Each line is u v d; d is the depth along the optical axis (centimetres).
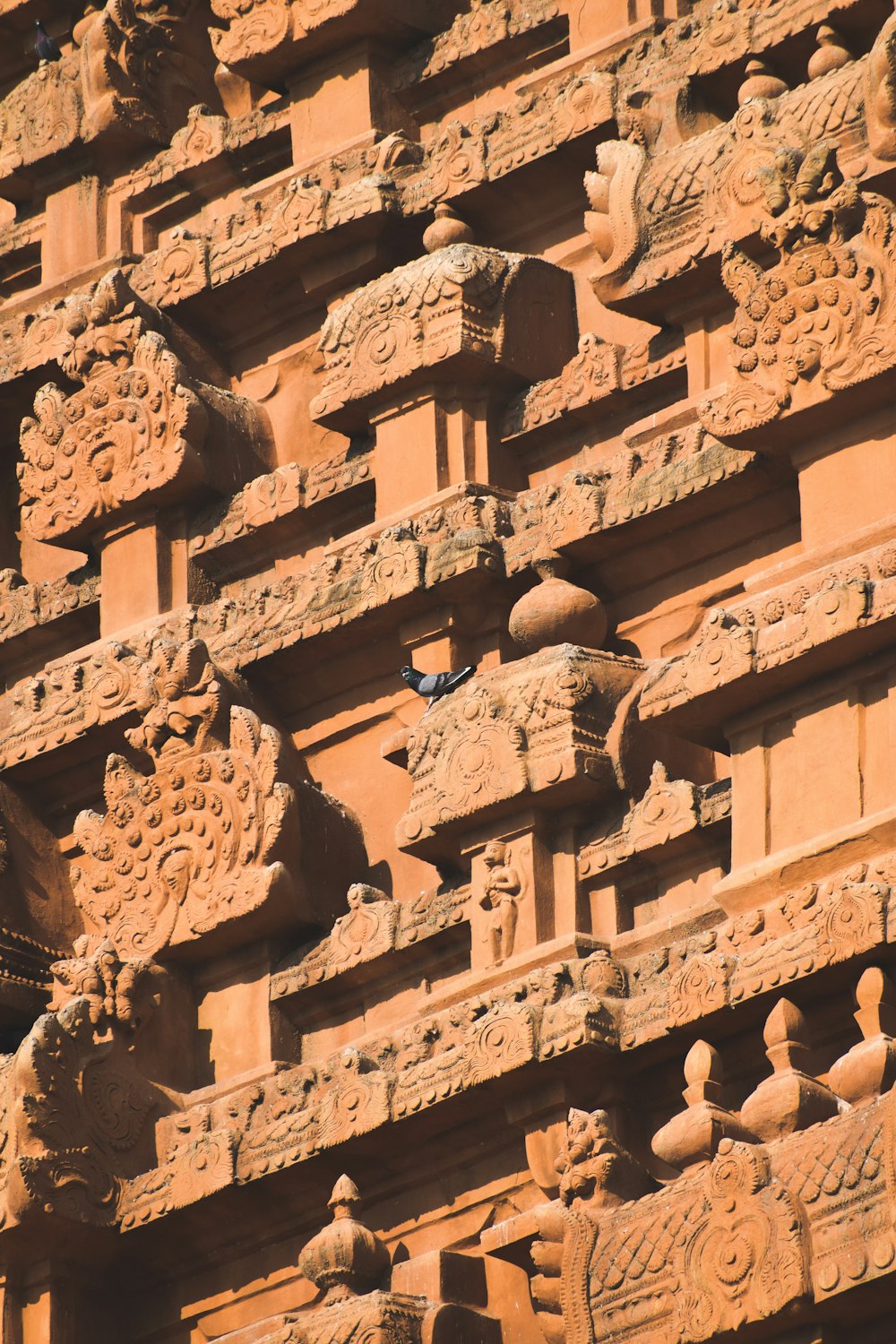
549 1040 5684
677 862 5853
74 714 6831
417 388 6556
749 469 5938
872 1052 5181
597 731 5969
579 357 6481
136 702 6581
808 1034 5416
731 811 5694
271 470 7044
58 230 7506
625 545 6172
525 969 5881
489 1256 5859
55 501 7038
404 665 6494
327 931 6412
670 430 6259
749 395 5784
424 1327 5766
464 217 6825
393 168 6919
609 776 5938
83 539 7075
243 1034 6378
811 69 6166
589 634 6153
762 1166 5191
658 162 6353
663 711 5716
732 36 6394
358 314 6631
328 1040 6347
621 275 6325
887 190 5919
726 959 5484
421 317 6525
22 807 6988
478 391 6544
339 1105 5972
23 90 7594
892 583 5459
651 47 6588
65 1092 6225
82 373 7056
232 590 6938
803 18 6284
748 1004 5453
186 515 6950
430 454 6512
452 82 7000
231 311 7144
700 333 6297
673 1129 5328
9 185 7612
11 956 6806
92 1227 6191
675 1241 5269
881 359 5619
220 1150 6138
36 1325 6228
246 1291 6225
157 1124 6319
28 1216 6131
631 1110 5762
